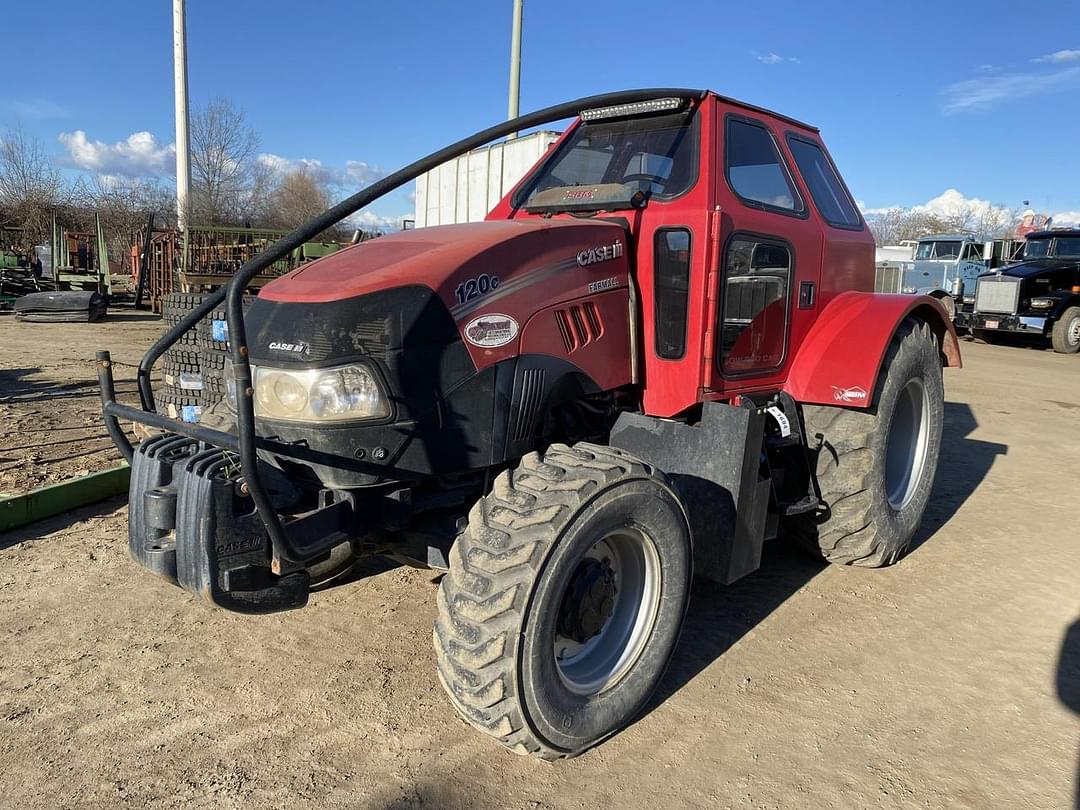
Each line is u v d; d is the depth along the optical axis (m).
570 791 2.30
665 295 3.06
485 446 2.56
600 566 2.47
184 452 2.40
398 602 3.48
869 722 2.70
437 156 2.57
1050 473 5.89
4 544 3.99
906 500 4.09
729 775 2.40
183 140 17.80
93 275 19.31
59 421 6.51
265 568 2.29
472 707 2.18
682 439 2.92
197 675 2.85
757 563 2.98
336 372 2.31
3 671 2.84
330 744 2.48
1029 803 2.31
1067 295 15.11
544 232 2.74
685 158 3.17
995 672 3.04
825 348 3.61
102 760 2.38
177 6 17.02
